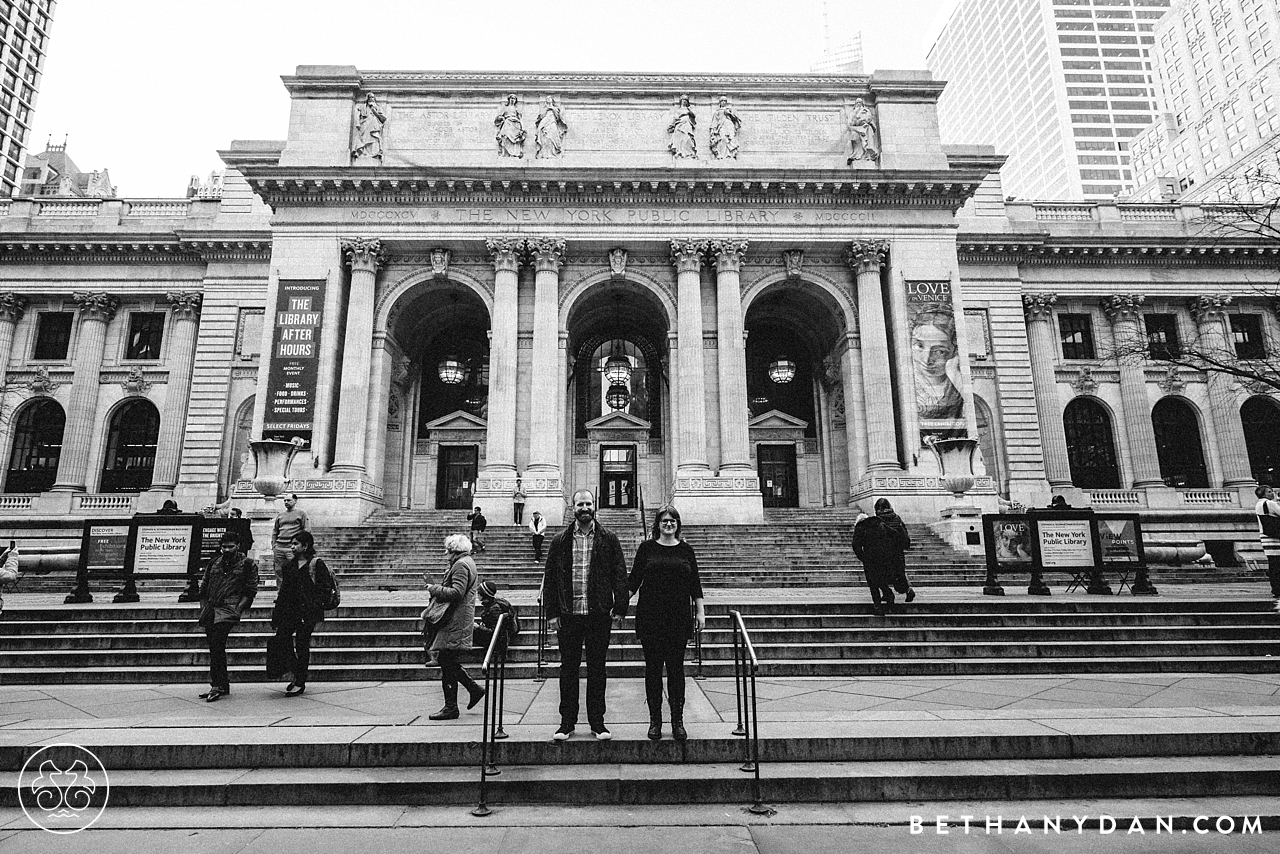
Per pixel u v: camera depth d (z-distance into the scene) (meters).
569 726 7.52
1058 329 42.06
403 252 33.69
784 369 38.69
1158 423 41.75
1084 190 131.88
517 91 35.06
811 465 38.34
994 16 161.75
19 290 40.84
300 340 31.55
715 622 13.77
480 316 38.66
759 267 34.38
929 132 34.75
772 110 35.41
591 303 36.78
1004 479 37.78
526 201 33.41
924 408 31.64
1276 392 41.03
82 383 39.56
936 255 33.50
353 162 33.91
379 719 8.57
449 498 37.47
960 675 11.46
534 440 31.31
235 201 40.97
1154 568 26.70
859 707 8.98
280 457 26.78
